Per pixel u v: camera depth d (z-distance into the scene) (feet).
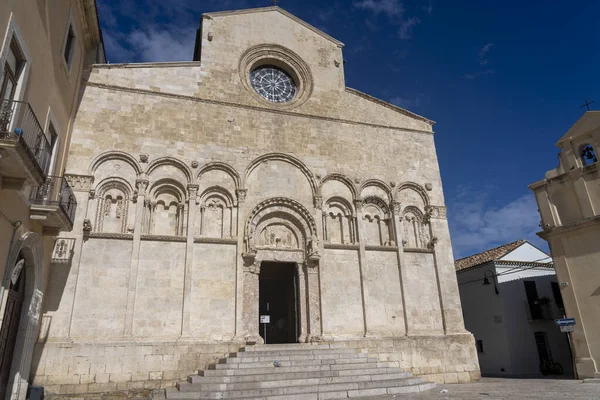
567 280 73.87
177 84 75.05
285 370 55.83
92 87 69.26
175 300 63.52
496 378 85.66
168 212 68.85
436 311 78.38
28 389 51.83
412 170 87.15
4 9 36.94
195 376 54.60
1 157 35.45
